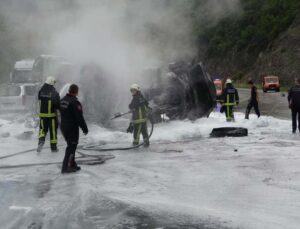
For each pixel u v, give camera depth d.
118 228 5.04
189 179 7.33
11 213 5.55
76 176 7.64
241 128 12.95
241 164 8.46
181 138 12.60
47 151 10.60
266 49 58.44
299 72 53.97
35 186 6.93
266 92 49.62
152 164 8.68
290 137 12.44
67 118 7.91
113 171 8.05
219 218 5.34
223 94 16.64
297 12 58.41
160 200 6.11
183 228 5.03
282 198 6.11
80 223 5.19
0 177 7.60
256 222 5.18
